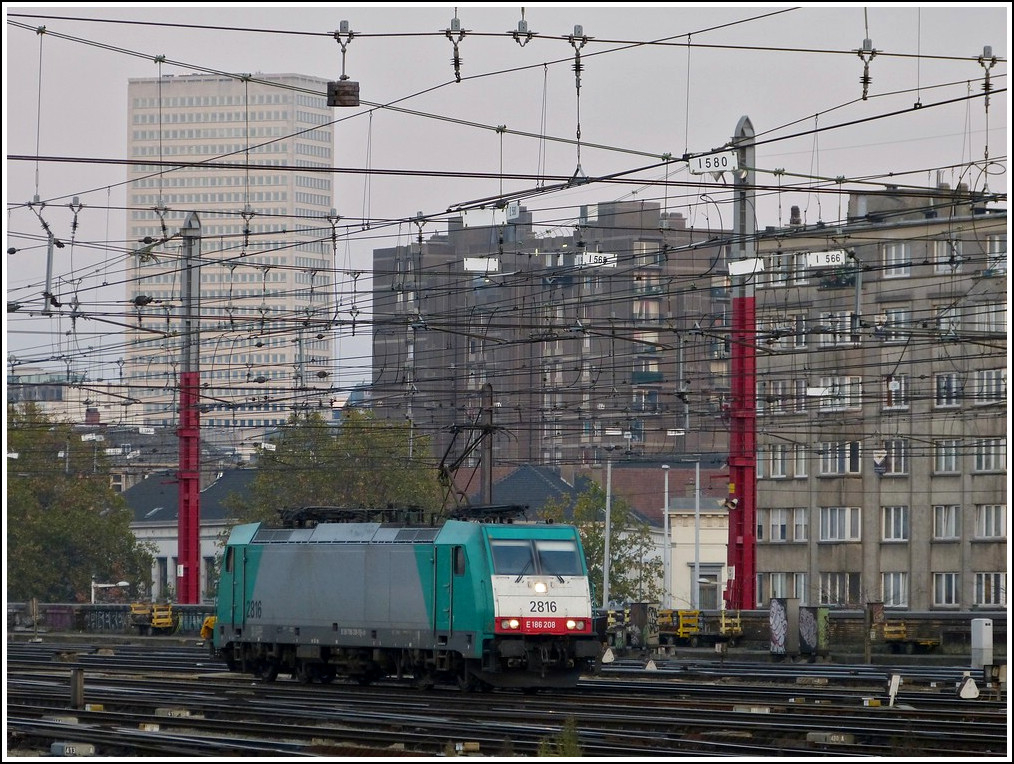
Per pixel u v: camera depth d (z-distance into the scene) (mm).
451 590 71750
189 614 130000
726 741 49531
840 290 166000
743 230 98312
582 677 79625
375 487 187125
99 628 142125
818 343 167625
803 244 158875
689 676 79188
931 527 165500
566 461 117812
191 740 49156
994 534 161250
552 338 87875
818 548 173375
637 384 109750
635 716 56750
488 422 93562
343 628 76688
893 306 162625
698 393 108750
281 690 70125
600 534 178125
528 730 50906
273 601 80625
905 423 165375
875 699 62625
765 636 103188
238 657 83500
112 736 50656
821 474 172875
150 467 138250
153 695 67188
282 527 81875
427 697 67188
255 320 90250
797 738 49906
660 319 90500
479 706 62062
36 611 148375
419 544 73750
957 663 94000
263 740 49625
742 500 104125
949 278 159000
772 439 175625
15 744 51219
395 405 109625
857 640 101500
